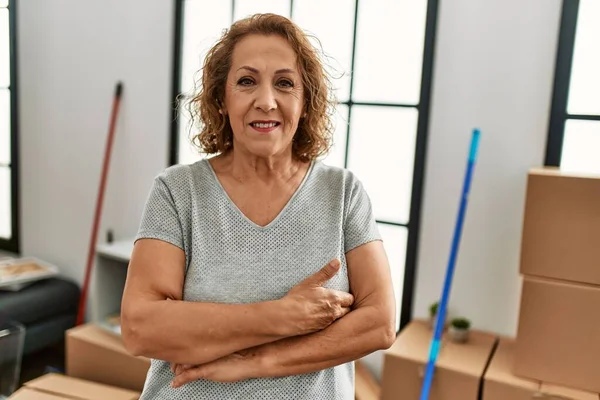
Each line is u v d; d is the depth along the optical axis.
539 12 1.88
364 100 2.27
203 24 2.56
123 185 2.81
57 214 3.08
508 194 1.99
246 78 0.95
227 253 0.95
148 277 0.92
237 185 1.00
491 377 1.73
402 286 2.22
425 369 1.83
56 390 1.99
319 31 2.33
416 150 2.12
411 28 2.13
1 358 2.24
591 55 1.86
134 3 2.67
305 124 1.05
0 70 3.21
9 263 2.98
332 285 0.95
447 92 2.05
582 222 1.61
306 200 1.00
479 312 2.08
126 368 2.19
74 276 3.07
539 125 1.92
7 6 3.08
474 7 1.97
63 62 2.94
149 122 2.70
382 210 2.29
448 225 2.10
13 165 3.18
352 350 0.92
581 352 1.65
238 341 0.87
